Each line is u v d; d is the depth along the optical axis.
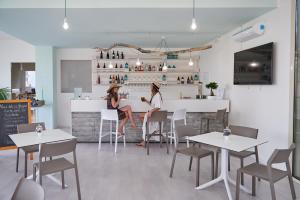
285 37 3.44
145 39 5.95
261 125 4.04
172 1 3.55
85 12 3.76
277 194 2.87
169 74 7.42
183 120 5.05
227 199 2.73
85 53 7.34
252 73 4.16
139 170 3.62
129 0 3.55
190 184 3.13
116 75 7.31
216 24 4.52
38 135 2.94
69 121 7.46
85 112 5.24
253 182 2.81
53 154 2.41
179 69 7.44
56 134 3.02
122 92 7.22
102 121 4.80
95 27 4.71
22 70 7.75
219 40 5.71
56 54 7.27
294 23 3.36
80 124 5.27
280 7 3.53
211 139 2.85
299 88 3.33
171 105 5.14
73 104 5.20
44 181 3.18
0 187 3.02
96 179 3.28
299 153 3.35
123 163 3.94
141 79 7.36
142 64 7.34
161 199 2.72
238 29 4.73
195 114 5.23
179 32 5.18
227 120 5.19
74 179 3.27
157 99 4.73
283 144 3.52
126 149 4.79
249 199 2.74
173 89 7.53
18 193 1.39
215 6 3.56
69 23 4.39
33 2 3.54
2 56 7.46
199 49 5.80
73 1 3.55
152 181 3.22
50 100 6.98
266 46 3.77
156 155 4.38
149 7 3.56
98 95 7.35
